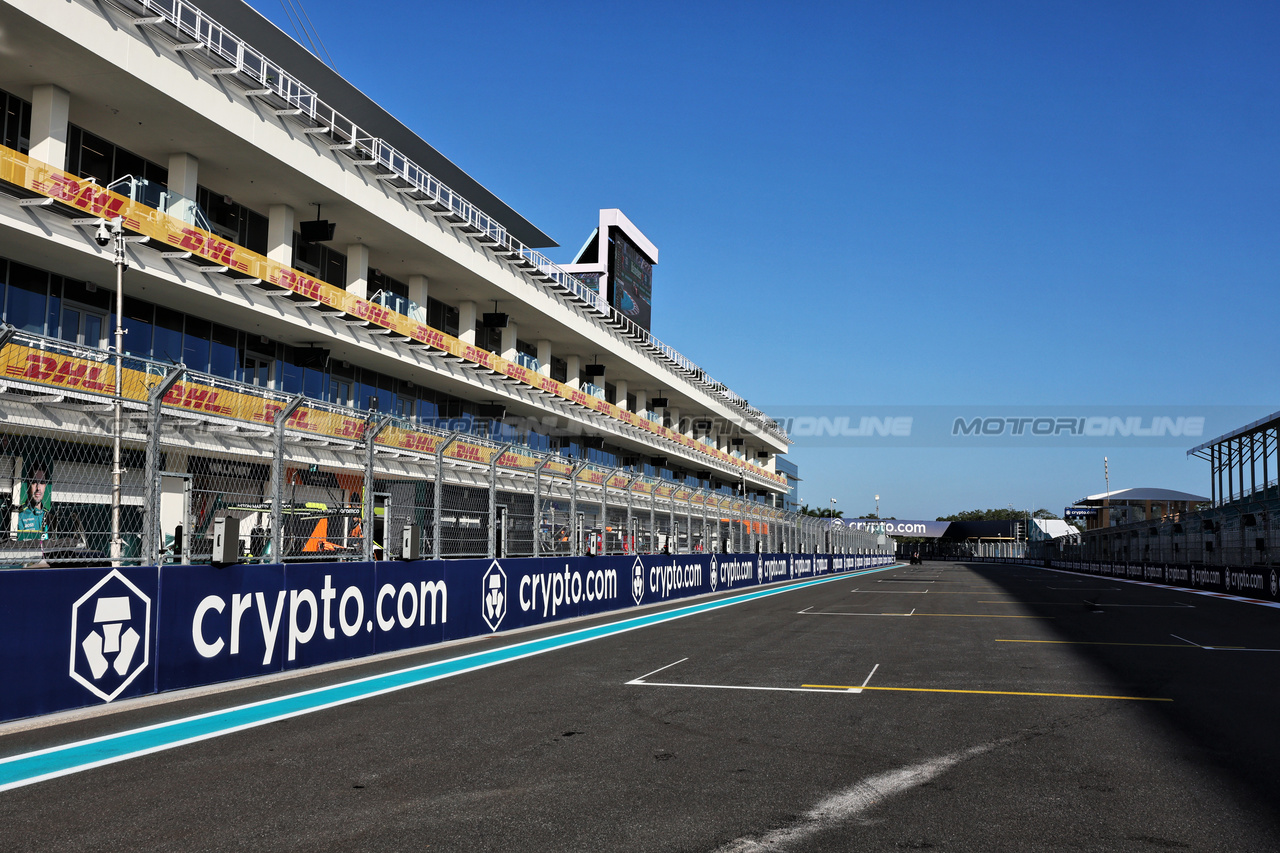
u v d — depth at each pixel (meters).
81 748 6.96
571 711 8.54
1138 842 4.82
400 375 36.78
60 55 19.83
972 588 35.44
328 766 6.40
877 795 5.69
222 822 5.11
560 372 54.84
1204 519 38.00
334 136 27.91
